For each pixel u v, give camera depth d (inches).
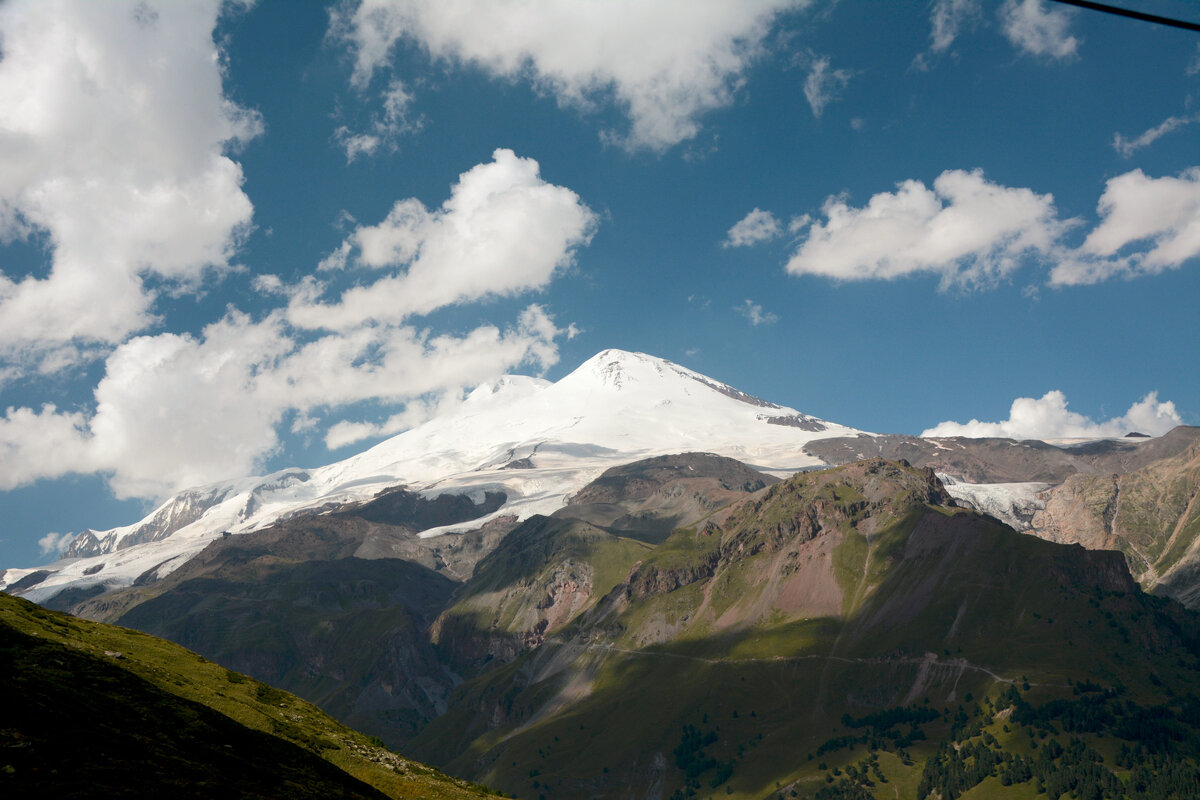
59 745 2257.6
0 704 2322.8
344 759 3528.5
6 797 1948.8
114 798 2106.3
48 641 2950.3
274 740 3085.6
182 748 2586.1
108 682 2800.2
